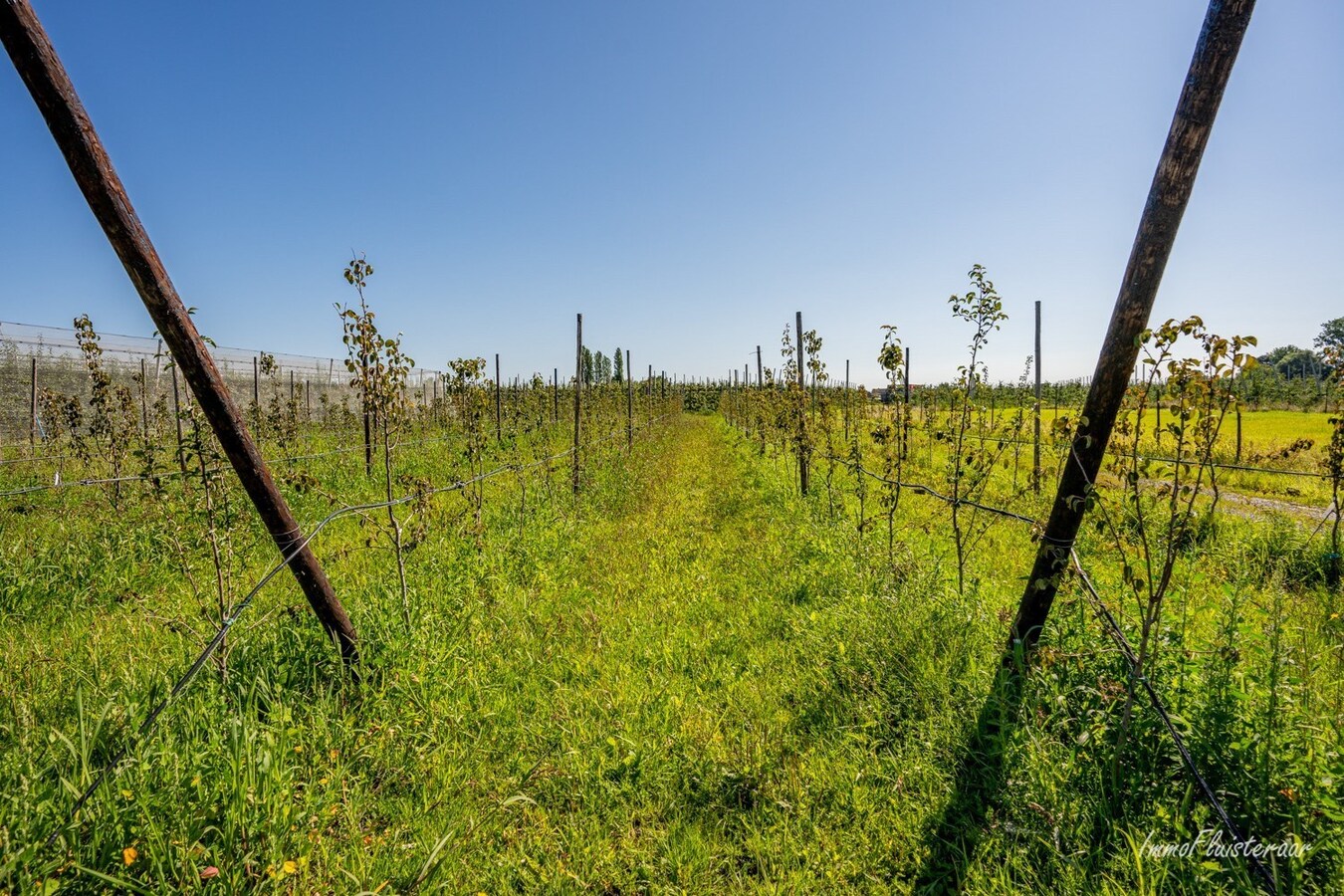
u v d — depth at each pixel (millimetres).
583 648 4469
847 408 10273
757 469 13844
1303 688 2594
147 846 1949
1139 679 2582
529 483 9664
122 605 4754
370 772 2896
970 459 4875
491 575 5559
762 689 3754
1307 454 14586
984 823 2533
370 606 4246
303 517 7707
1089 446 2883
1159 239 2605
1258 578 4531
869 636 3863
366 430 7578
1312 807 2117
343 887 2141
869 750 3053
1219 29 2381
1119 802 2467
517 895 2379
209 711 2826
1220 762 2379
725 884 2420
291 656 3480
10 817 1884
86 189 2404
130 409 8422
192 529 5539
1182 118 2502
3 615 4555
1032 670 2996
